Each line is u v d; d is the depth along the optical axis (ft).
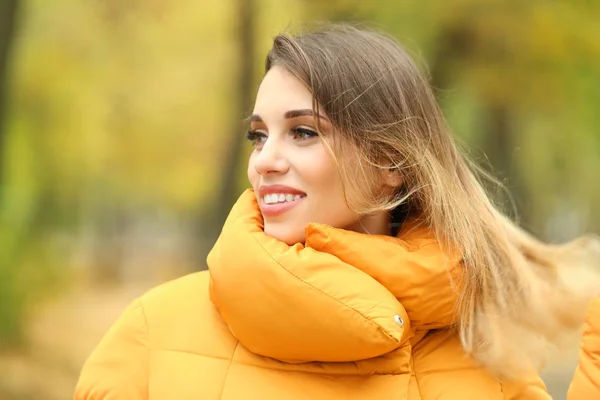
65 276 31.27
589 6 21.58
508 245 5.78
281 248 4.82
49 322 28.30
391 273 4.89
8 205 26.45
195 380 4.93
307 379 4.90
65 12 32.30
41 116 34.96
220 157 34.14
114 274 65.26
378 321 4.54
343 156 5.14
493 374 5.32
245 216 5.15
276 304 4.65
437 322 5.16
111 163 43.39
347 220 5.25
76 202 52.31
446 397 5.11
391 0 20.43
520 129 25.20
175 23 32.45
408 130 5.40
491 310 5.37
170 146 40.47
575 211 26.89
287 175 5.10
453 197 5.42
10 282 25.21
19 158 33.53
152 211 82.94
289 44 5.29
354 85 5.22
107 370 5.08
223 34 31.42
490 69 21.80
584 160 25.40
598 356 5.00
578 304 6.02
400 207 5.68
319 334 4.61
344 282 4.64
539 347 5.63
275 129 5.15
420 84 5.74
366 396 4.87
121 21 32.68
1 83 22.97
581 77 22.33
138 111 36.81
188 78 34.06
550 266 6.20
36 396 21.86
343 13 20.48
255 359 4.98
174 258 68.08
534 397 5.41
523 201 25.53
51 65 33.27
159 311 5.26
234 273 4.78
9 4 22.33
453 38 21.35
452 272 5.12
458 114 23.97
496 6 20.74
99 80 34.30
